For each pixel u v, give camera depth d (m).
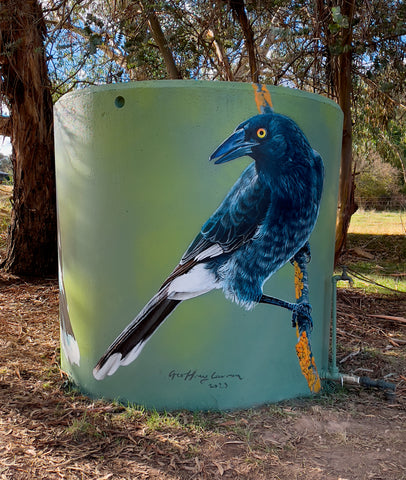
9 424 3.78
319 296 4.57
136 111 3.98
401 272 11.40
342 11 7.01
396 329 7.19
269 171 4.06
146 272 4.04
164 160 3.96
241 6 7.90
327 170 4.51
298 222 4.23
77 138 4.33
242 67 10.86
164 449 3.47
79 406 4.17
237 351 4.09
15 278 9.23
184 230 3.98
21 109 9.27
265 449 3.50
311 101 4.26
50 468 3.21
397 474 3.25
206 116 3.93
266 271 4.14
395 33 7.02
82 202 4.32
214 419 3.92
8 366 5.08
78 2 7.28
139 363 4.12
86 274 4.34
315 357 4.59
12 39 8.33
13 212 9.66
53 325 6.67
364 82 9.84
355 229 18.05
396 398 4.58
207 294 4.02
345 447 3.58
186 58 9.38
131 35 8.14
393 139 11.98
